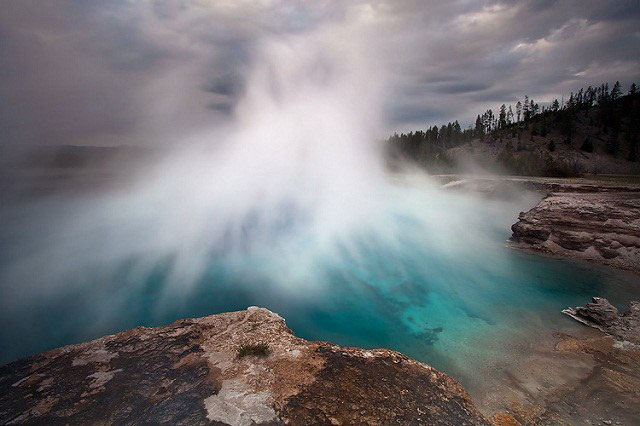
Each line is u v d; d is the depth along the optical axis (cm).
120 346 1077
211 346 1069
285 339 1116
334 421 766
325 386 884
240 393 851
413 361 1024
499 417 996
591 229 2653
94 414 789
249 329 1176
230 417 770
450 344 1455
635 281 2120
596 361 1270
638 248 2397
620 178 6241
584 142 11775
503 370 1248
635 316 1616
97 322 1786
